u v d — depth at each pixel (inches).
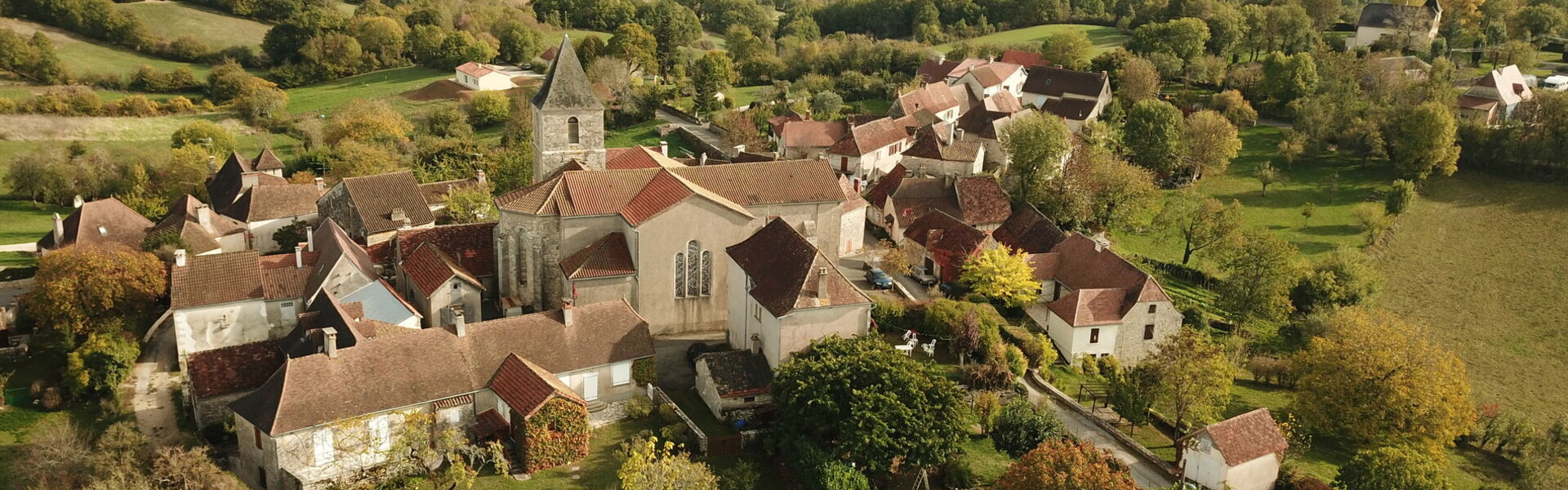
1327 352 3080.7
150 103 6584.6
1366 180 5659.5
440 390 2488.9
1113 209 4840.1
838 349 2556.6
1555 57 7539.4
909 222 4340.6
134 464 2245.3
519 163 4744.1
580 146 3567.9
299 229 3791.8
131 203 4323.3
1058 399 2952.8
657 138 6230.3
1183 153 5807.1
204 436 2508.6
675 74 7741.1
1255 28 7780.5
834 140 5388.8
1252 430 2460.6
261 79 7253.9
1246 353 3698.3
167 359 2989.7
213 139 5565.9
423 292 3090.6
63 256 2947.8
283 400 2294.5
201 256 3065.9
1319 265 4333.2
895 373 2436.0
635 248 3058.6
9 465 2395.4
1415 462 2450.8
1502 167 5698.8
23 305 3112.7
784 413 2466.8
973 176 4552.2
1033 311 3656.5
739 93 7391.7
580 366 2650.1
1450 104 6117.1
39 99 6294.3
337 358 2426.2
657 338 3176.7
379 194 3713.1
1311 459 2886.3
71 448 2262.6
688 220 3078.2
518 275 3228.3
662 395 2741.1
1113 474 2121.1
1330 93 6382.9
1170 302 3422.7
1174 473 2534.5
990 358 2955.2
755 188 3368.6
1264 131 6427.2
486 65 7760.8
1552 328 4175.7
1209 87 7175.2
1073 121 6264.8
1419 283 4566.9
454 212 3902.6
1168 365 2758.4
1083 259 3742.6
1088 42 7623.0
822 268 2731.3
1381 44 7490.2
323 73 7834.6
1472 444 3186.5
